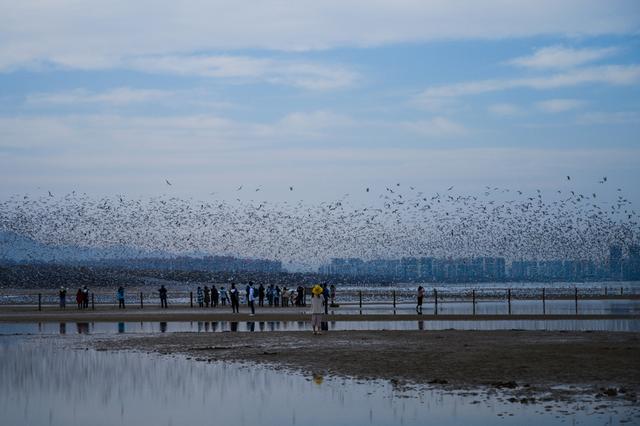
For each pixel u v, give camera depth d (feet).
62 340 113.19
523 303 232.94
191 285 543.80
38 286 460.14
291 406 56.75
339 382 67.87
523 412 51.83
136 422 51.98
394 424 49.47
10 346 104.27
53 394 63.87
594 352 85.51
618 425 47.14
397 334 115.65
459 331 119.85
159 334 122.62
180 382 69.56
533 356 82.53
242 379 70.95
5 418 53.78
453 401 56.85
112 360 86.94
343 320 153.28
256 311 187.52
